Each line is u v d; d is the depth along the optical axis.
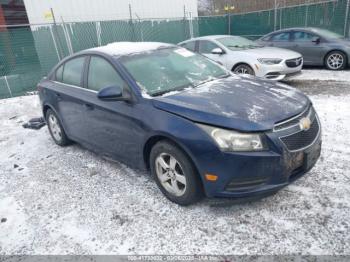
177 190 3.20
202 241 2.75
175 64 4.00
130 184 3.79
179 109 3.03
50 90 4.97
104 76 3.93
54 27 11.92
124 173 4.09
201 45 9.38
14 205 3.64
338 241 2.59
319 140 3.15
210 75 4.02
